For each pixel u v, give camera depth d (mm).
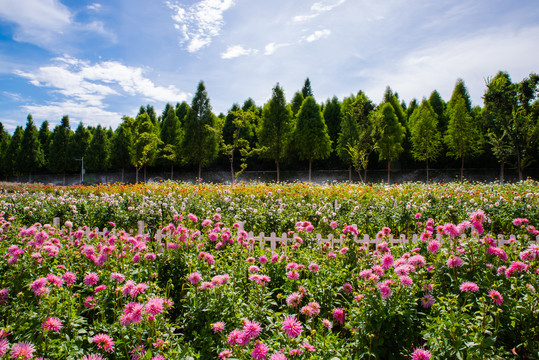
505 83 22797
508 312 2543
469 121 27797
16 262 3246
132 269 3414
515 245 4148
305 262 3639
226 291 2844
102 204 8945
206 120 30625
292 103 39406
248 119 29609
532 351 2355
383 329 2441
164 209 8703
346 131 29547
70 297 2631
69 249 3881
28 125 46000
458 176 30406
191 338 2617
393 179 31719
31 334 2225
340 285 3320
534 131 21516
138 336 2180
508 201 8039
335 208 8461
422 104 32812
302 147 30109
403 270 2523
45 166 47938
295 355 1938
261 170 37375
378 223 7367
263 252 4016
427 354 1994
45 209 8766
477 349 1997
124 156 37031
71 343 2180
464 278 2963
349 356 2219
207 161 31250
